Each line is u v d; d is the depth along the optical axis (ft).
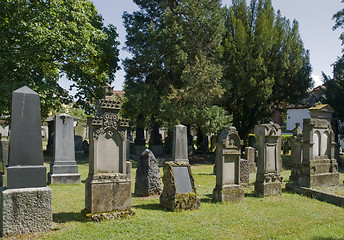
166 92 71.36
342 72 75.56
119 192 22.43
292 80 84.17
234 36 81.82
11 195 17.75
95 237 18.08
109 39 78.33
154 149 84.43
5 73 59.11
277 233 20.38
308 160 35.35
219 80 73.51
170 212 24.43
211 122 67.46
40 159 19.26
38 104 19.48
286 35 83.92
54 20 62.18
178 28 69.21
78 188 35.68
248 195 32.76
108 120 22.45
